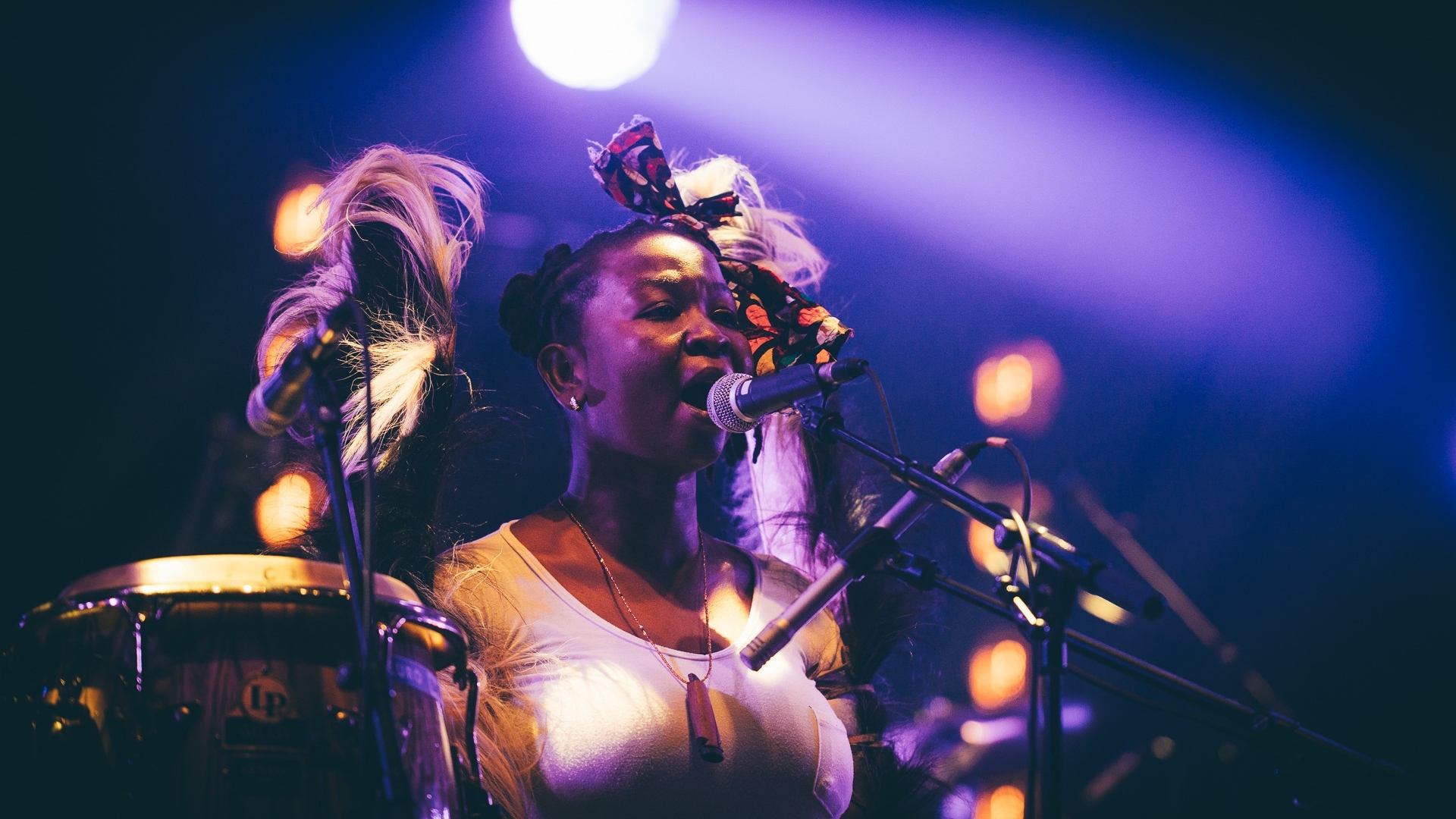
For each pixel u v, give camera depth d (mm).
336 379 2562
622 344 2469
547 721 2258
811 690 2504
